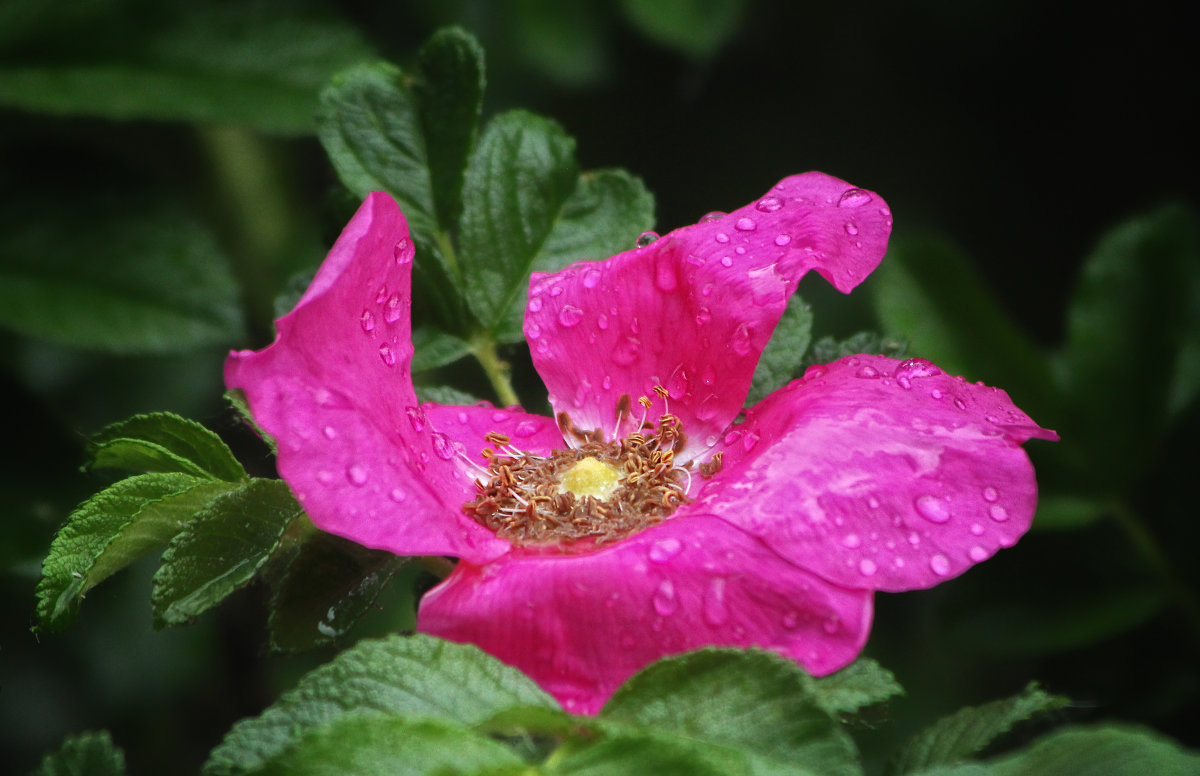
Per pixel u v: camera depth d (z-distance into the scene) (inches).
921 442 15.9
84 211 19.3
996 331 19.7
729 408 17.1
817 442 16.0
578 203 18.4
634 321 17.3
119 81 19.3
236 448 17.8
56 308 19.1
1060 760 14.6
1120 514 19.7
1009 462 15.8
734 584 15.6
